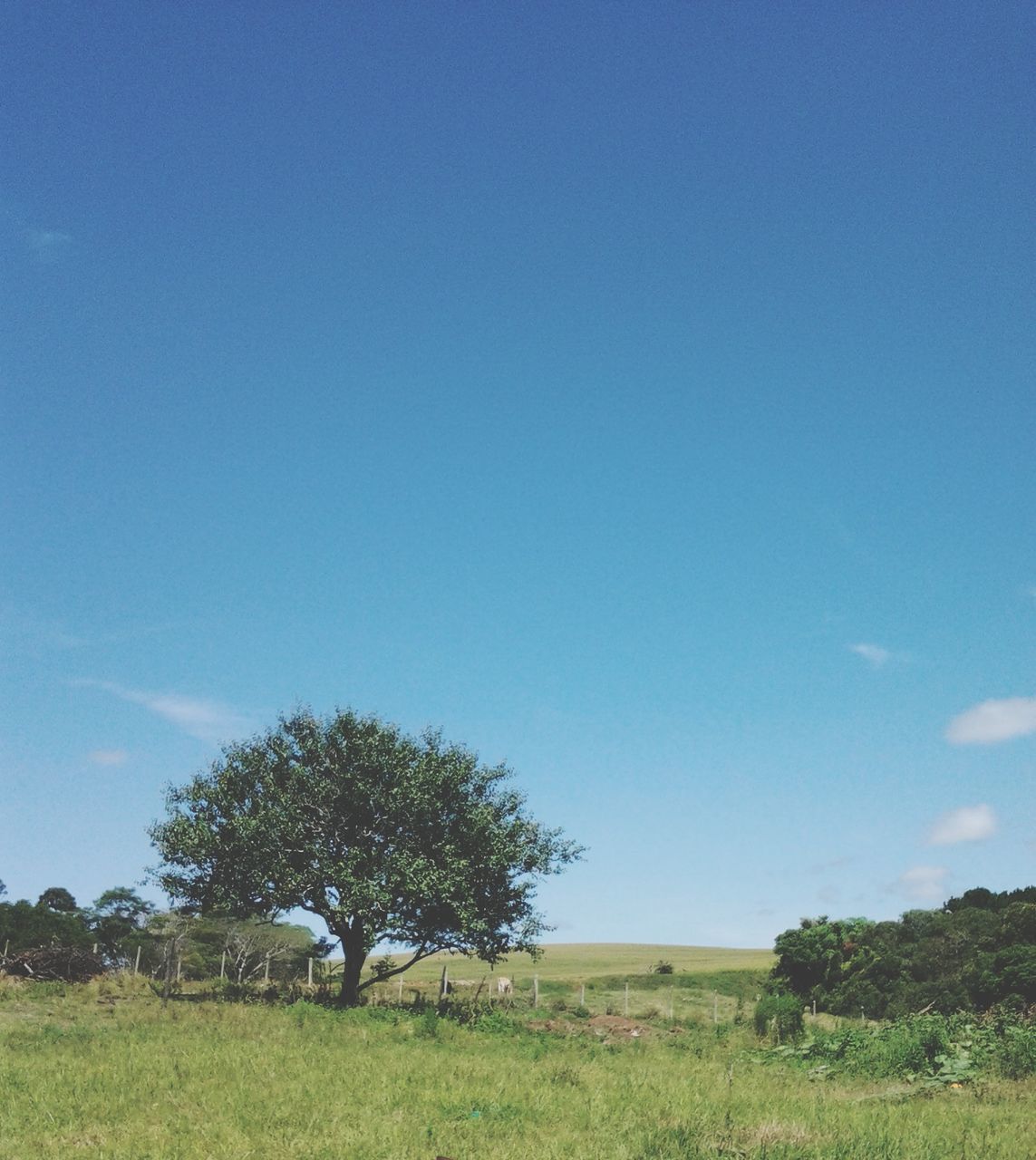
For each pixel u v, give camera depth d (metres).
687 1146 11.37
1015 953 45.16
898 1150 11.27
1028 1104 16.86
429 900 34.97
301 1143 10.88
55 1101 13.30
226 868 35.44
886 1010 55.31
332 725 36.81
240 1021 25.64
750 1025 35.84
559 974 78.81
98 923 60.12
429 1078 16.33
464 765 36.84
